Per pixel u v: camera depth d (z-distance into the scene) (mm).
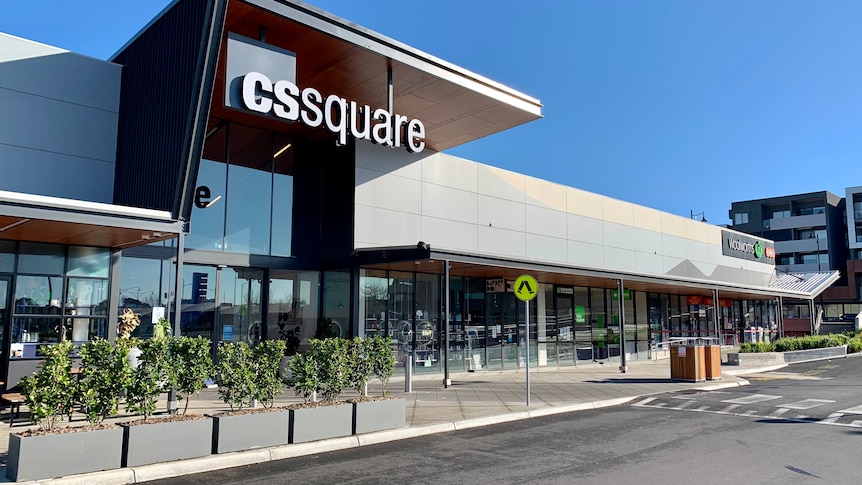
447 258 15984
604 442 9648
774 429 10781
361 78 15438
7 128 12484
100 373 7578
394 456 8625
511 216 22141
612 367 24391
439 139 19359
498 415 11781
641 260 28594
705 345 18734
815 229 78438
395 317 18641
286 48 13914
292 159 17906
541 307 23797
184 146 11516
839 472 7734
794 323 60094
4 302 11891
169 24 12680
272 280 17109
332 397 10164
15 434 6914
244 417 8430
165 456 7633
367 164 17812
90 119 13617
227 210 16188
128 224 10828
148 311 14422
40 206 9828
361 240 17359
